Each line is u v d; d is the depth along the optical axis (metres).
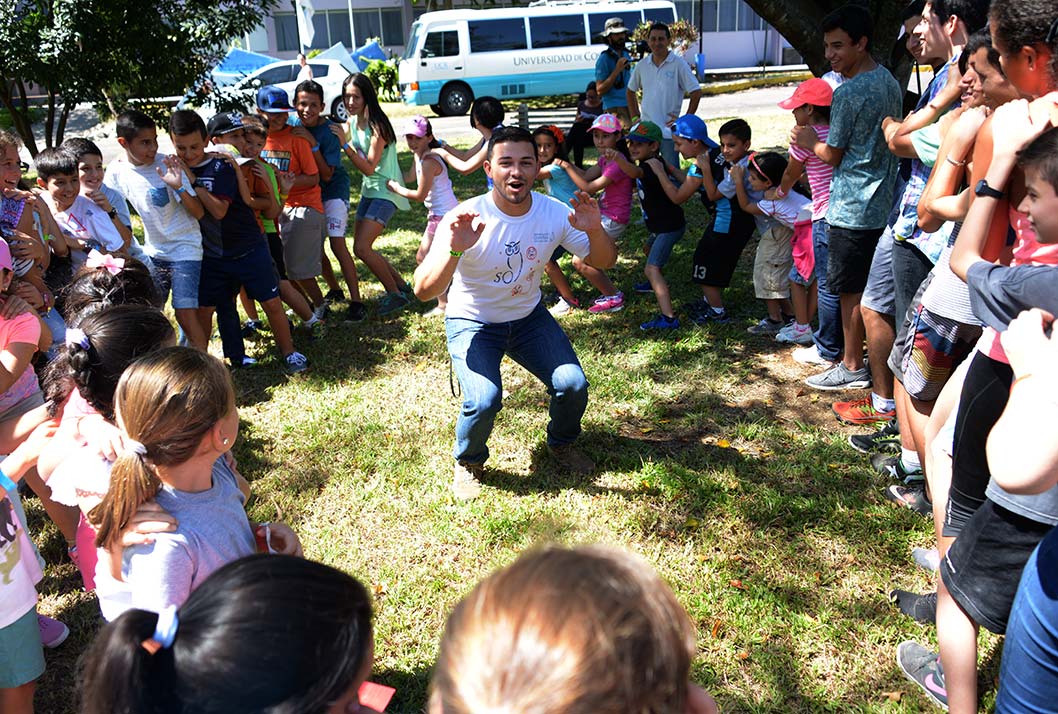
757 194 5.46
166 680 1.19
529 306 3.99
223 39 9.42
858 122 4.44
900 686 2.84
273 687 1.18
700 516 3.82
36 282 4.11
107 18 8.21
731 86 23.77
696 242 8.14
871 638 3.05
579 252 3.96
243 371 5.68
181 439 1.85
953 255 2.39
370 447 4.58
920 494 3.80
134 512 1.86
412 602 3.34
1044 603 1.85
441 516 3.90
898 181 4.00
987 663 2.84
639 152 5.94
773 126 15.55
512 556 3.61
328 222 6.43
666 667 0.98
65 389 2.38
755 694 2.85
